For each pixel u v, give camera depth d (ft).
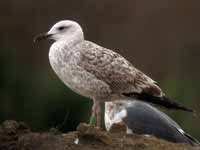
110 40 83.97
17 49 82.99
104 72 35.24
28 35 84.64
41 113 70.64
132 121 38.83
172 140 38.37
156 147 34.14
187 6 86.48
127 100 36.60
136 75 35.91
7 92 74.74
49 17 85.46
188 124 61.98
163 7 85.51
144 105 39.22
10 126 35.19
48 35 35.99
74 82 35.40
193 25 85.10
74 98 68.03
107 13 85.56
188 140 38.42
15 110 72.74
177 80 74.79
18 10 85.97
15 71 78.13
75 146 33.83
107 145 33.91
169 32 84.02
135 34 83.97
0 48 82.69
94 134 33.96
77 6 85.56
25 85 75.20
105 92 35.55
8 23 85.35
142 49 82.84
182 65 79.87
